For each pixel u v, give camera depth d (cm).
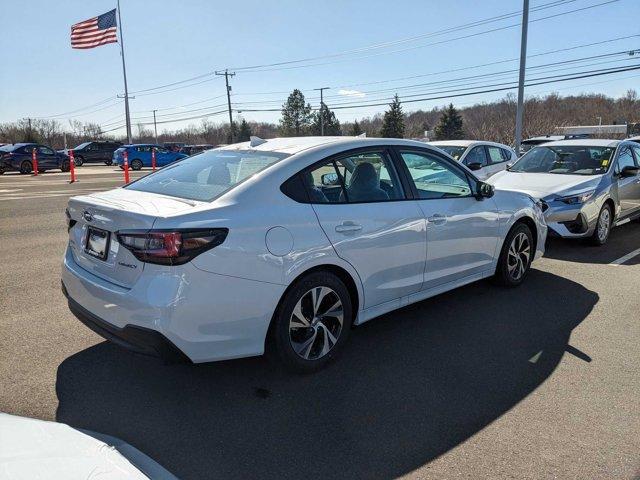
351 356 379
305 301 340
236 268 298
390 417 299
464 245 457
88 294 317
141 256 285
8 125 8700
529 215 536
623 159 825
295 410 306
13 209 1132
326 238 339
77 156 3356
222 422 293
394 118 8725
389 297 396
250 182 326
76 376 344
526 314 466
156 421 293
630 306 488
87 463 190
